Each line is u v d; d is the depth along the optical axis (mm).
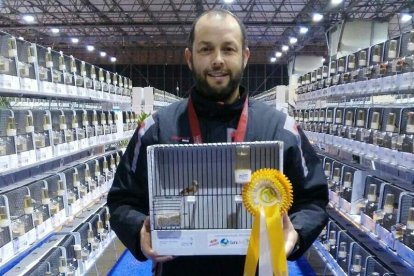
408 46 2658
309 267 4266
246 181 1081
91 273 4086
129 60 20547
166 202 1145
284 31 15258
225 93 1205
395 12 10594
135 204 1279
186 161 1147
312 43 16094
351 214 3367
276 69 20359
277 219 1054
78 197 3631
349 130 3674
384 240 2662
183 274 1212
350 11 10180
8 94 3146
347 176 3551
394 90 2953
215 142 1220
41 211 2875
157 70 20562
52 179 3166
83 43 17359
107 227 4176
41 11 12055
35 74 2982
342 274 3379
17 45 2822
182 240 1115
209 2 11258
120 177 1307
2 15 12047
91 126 4258
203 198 1144
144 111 7629
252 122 1239
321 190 1263
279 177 1075
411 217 2314
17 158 2596
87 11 11867
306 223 1168
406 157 2510
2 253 2254
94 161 4242
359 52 3703
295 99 7504
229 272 1200
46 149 3043
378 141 2963
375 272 2830
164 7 11977
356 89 3625
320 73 5230
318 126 4938
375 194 3043
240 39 1191
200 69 1189
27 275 2629
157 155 1151
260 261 1053
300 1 11062
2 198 2377
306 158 1265
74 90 3838
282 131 1230
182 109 1284
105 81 5082
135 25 13055
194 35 1199
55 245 3105
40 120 3047
